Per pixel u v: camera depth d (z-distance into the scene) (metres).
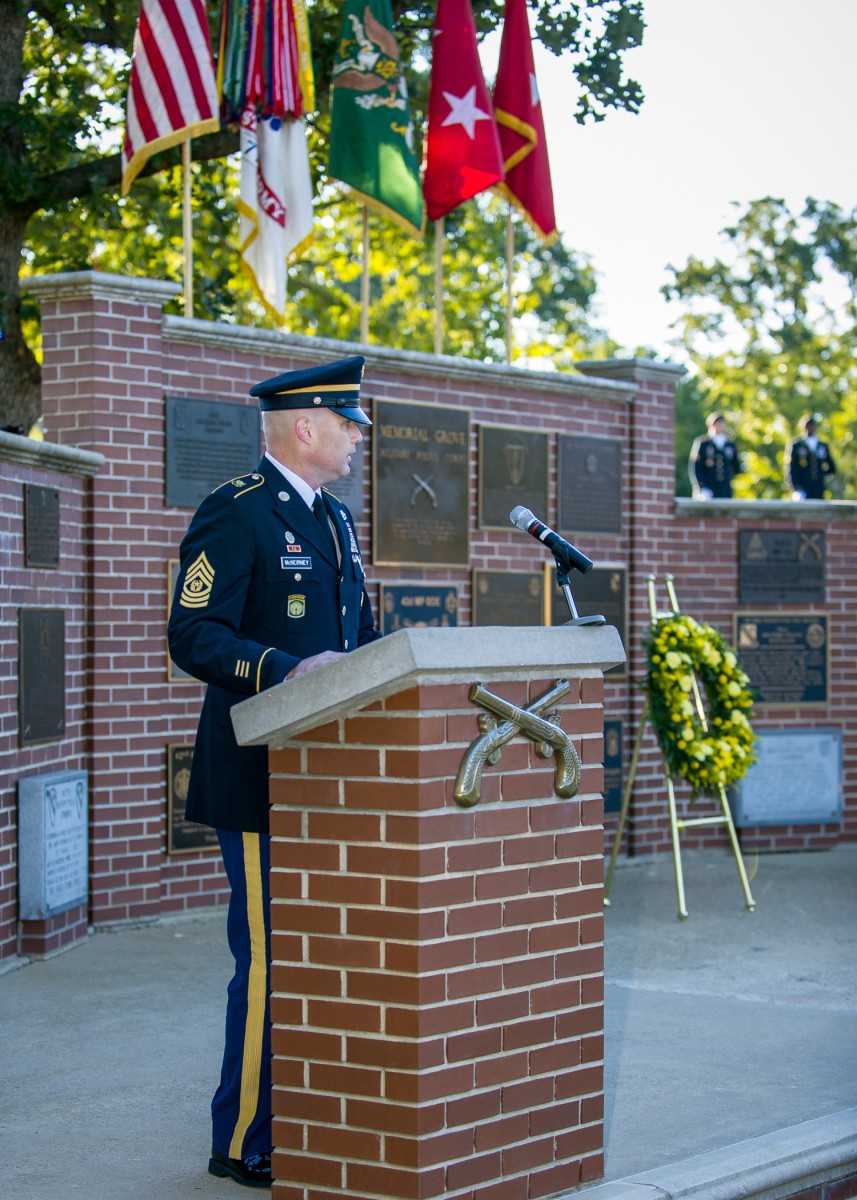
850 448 39.22
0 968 6.91
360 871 3.58
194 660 3.94
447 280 23.50
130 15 12.93
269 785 3.70
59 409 7.98
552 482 10.11
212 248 16.88
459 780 3.57
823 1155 4.43
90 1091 5.11
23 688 7.09
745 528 11.00
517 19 10.44
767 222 38.84
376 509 9.05
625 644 10.50
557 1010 3.83
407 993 3.52
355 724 3.58
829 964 7.31
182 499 8.18
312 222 9.23
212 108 8.67
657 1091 5.13
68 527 7.69
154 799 8.06
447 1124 3.56
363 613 4.50
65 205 14.25
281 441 4.26
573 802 3.87
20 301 13.37
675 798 10.69
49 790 7.18
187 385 8.26
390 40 9.77
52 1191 4.16
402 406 9.19
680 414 43.44
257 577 4.13
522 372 9.77
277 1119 3.68
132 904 7.96
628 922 8.38
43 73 15.03
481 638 3.59
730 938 7.95
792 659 11.11
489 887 3.65
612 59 13.62
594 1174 3.96
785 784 11.01
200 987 6.66
